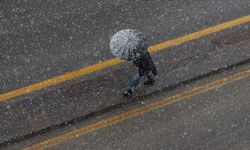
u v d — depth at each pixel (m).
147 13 18.20
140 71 14.47
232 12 18.14
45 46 17.02
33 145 14.34
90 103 15.22
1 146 14.32
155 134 14.58
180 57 16.56
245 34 17.31
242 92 15.66
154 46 16.95
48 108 15.10
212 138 14.46
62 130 14.70
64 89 15.66
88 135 14.56
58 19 17.98
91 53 16.80
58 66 16.38
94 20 17.95
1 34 17.39
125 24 17.81
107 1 18.52
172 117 14.98
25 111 15.03
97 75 16.09
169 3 18.50
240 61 16.36
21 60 16.56
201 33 17.38
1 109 15.08
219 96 15.55
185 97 15.50
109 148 14.27
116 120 14.93
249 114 15.09
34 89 15.69
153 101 15.38
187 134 14.58
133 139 14.46
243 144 14.33
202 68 16.14
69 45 17.05
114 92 15.52
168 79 15.80
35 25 17.73
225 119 14.95
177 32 17.44
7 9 18.28
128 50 13.65
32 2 18.52
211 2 18.50
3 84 15.80
